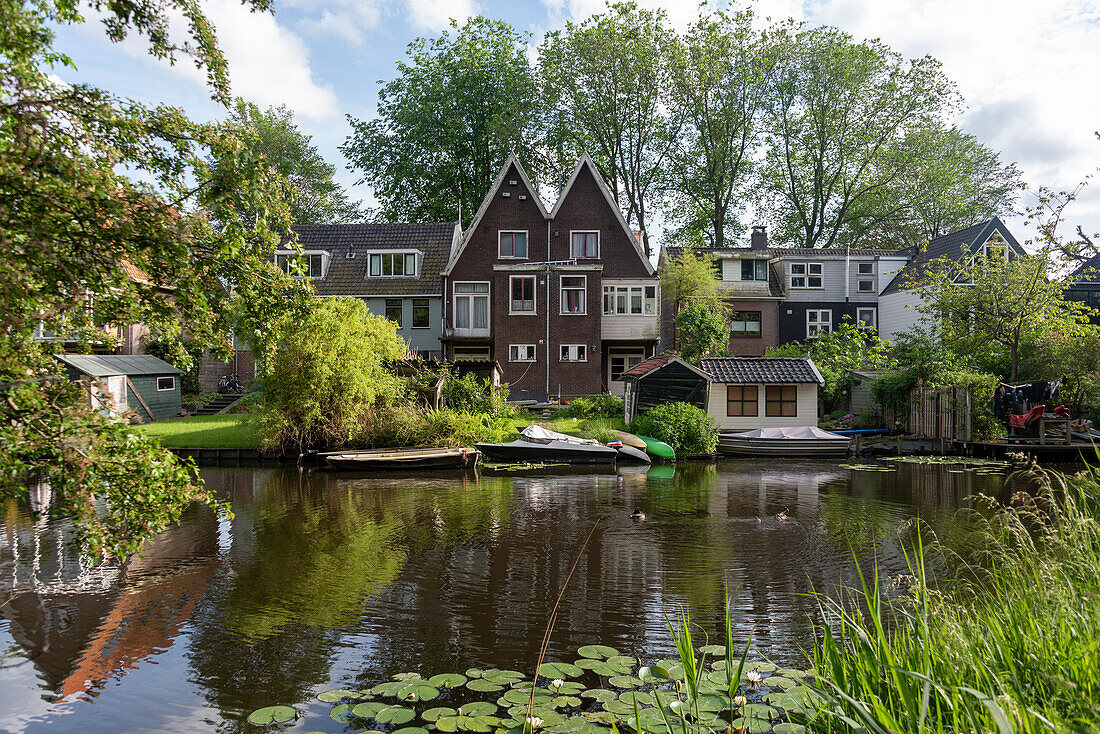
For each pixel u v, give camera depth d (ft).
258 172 19.88
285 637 23.88
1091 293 122.52
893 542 36.24
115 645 23.27
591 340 109.50
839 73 130.41
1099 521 21.31
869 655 14.35
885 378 90.79
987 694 12.34
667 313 134.92
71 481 19.44
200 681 20.57
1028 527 37.73
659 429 75.25
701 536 38.17
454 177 141.69
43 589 29.25
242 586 29.60
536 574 31.24
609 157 144.97
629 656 21.97
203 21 20.18
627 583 29.76
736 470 66.49
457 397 84.64
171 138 19.84
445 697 19.21
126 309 21.80
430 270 119.96
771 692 18.60
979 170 157.58
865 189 142.82
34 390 19.49
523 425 86.58
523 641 23.41
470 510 46.01
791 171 147.64
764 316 127.65
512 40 139.44
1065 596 15.31
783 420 84.79
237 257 20.06
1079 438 72.84
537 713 17.78
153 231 18.65
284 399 70.74
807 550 34.99
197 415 99.76
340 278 119.75
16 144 17.61
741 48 133.90
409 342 116.57
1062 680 11.00
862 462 71.61
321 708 18.78
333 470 66.23
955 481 57.41
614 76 132.46
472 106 139.54
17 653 22.72
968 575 29.22
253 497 51.47
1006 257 84.79
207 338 22.17
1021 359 85.81
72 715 18.60
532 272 109.81
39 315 20.04
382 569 32.12
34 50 18.17
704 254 124.98
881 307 129.29
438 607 26.89
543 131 140.36
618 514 44.42
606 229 113.91
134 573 31.55
